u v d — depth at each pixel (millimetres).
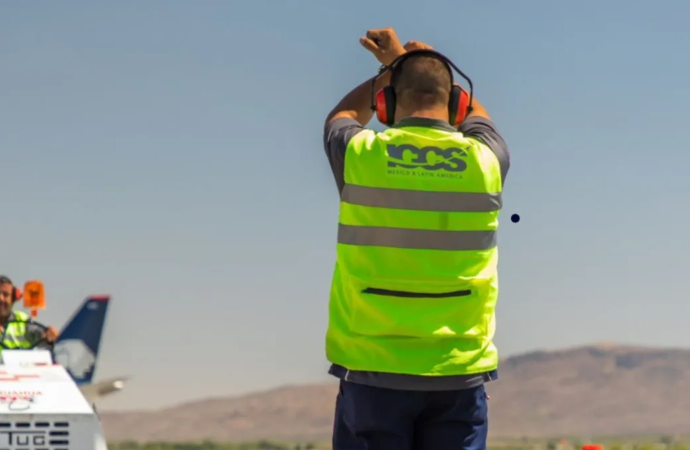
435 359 7426
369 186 7496
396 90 7844
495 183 7637
